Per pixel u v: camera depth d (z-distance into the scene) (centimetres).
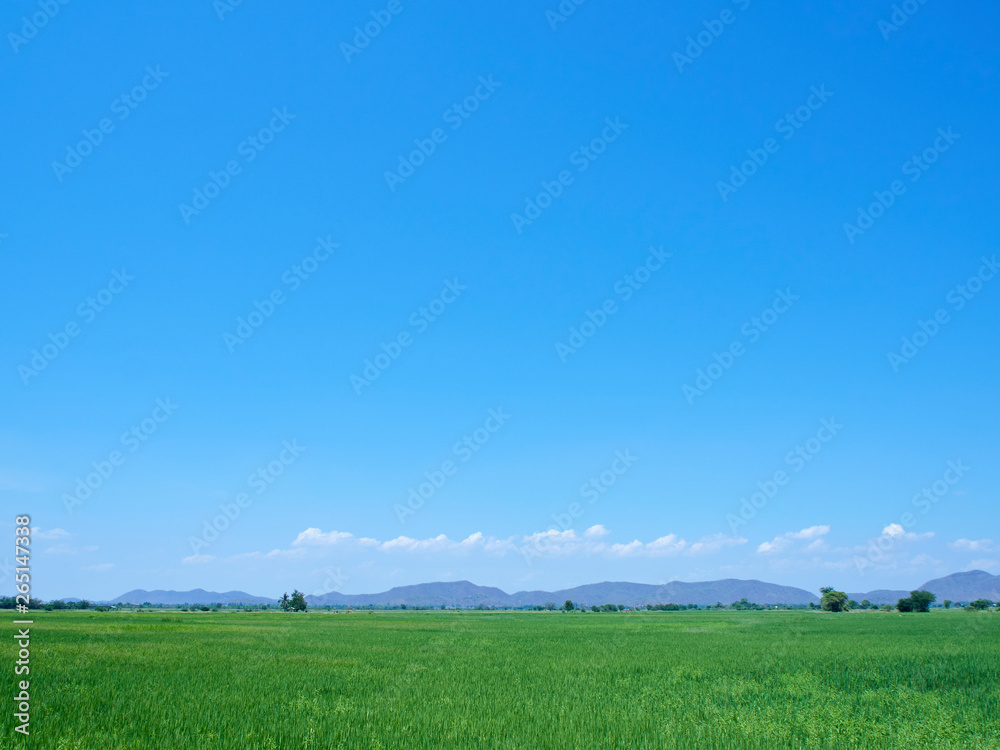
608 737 1527
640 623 8575
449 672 2703
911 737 1520
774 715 1772
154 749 1327
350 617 10769
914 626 7138
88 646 3594
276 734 1466
